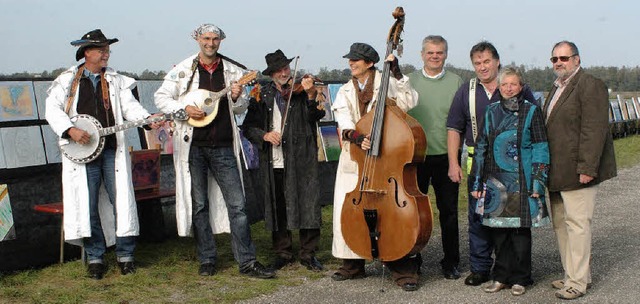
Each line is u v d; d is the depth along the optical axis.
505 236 5.51
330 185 9.93
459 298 5.42
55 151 6.77
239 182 6.22
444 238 6.04
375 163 5.52
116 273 6.15
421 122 6.05
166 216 7.64
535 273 6.13
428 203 5.46
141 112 6.16
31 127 6.61
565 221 5.49
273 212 6.34
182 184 6.19
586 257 5.40
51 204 6.45
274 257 6.87
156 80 7.91
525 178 5.34
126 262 6.16
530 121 5.32
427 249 7.16
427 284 5.84
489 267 5.79
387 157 5.48
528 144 5.35
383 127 5.50
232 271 6.27
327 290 5.67
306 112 6.29
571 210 5.37
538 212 5.32
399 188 5.42
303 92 6.31
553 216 5.67
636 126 25.80
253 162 8.58
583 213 5.35
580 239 5.36
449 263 6.02
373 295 5.52
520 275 5.52
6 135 6.37
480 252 5.72
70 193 5.90
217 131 6.11
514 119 5.37
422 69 6.21
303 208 6.22
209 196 6.39
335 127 10.10
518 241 5.48
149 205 7.34
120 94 6.21
